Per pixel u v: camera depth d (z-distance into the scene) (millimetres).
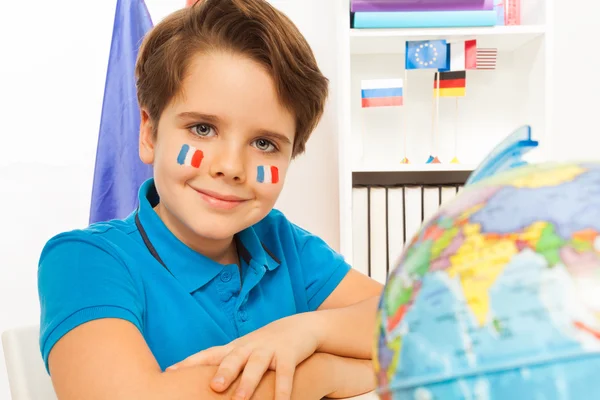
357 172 1861
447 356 271
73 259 712
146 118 843
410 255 329
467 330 270
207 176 733
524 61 1739
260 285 887
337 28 1811
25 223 1896
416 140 1846
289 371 621
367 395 711
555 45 1904
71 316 642
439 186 1622
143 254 781
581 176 307
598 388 241
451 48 1631
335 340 720
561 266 265
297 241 1022
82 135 1895
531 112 1697
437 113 1726
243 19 737
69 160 1898
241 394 577
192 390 579
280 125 750
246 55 720
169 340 755
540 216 287
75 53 1869
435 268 299
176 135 745
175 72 729
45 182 1895
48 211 1902
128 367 596
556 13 1895
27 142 1872
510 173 338
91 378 590
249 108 718
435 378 271
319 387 656
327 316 746
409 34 1569
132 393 573
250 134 735
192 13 773
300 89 773
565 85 1915
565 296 256
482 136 1837
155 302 761
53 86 1869
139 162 1516
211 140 738
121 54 1518
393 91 1664
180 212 759
